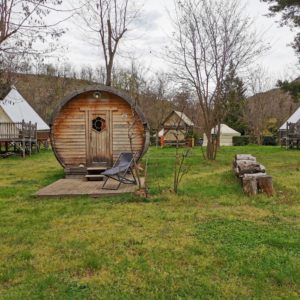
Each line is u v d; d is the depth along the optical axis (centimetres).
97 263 495
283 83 2102
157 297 402
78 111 1431
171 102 4175
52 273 471
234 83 2166
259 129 4341
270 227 664
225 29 1955
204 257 517
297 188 1038
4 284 446
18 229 673
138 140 1419
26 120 3011
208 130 1945
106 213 783
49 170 1664
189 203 873
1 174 1532
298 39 1980
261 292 412
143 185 1087
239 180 1135
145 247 560
